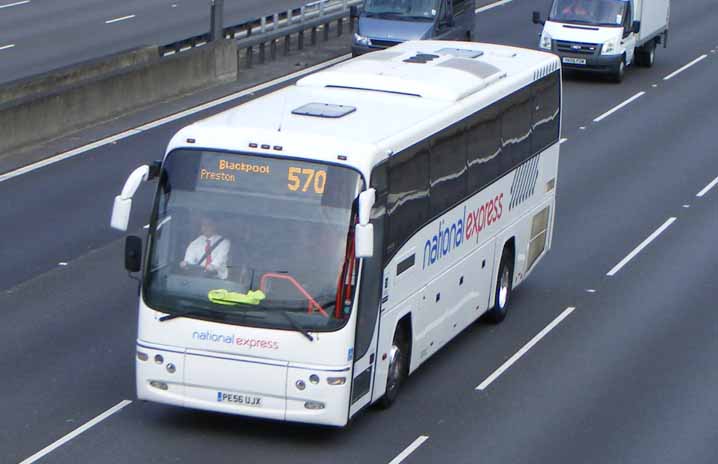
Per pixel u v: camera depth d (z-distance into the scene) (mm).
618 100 92250
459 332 42938
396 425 36469
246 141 33938
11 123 68188
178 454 33594
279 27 99125
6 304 46125
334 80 41406
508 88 45344
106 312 45688
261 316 33094
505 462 34250
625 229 60906
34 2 128125
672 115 87625
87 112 74625
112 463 32812
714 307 49656
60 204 59844
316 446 34562
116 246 54094
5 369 39594
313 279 33188
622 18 98500
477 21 119438
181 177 34188
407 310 37406
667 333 46344
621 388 40594
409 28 93125
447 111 39938
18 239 54219
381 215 34750
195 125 35094
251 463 33188
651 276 53625
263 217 33656
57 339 42625
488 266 44656
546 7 128875
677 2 143375
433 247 39156
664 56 111000
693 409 39062
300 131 34781
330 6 107688
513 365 42375
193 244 33812
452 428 36500
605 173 71625
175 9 124312
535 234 50062
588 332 46219
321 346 32906
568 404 38969
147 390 34094
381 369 35938
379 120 37500
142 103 79938
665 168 73188
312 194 33531
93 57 97312
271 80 90188
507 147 45625
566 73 103000
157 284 33781
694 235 60219
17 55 97750
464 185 41500
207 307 33375
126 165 67312
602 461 34719
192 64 85062
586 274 53719
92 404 36969
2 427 35000
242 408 33531
